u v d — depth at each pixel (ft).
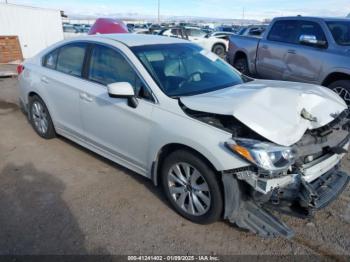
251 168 7.93
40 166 13.21
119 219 9.92
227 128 8.60
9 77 31.63
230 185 8.43
